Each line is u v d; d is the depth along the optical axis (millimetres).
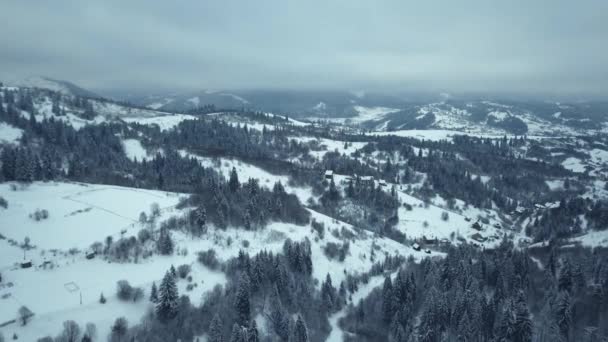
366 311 111438
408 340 95125
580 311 105000
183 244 116812
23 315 78188
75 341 76062
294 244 124188
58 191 146125
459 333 94125
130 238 111688
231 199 146875
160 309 87312
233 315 93812
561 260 138500
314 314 106938
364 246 150000
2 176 152250
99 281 95062
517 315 93312
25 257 99500
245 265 108375
